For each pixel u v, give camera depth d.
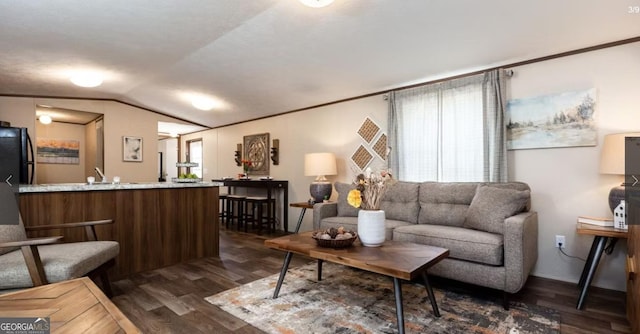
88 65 3.84
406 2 2.42
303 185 5.21
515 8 2.37
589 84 2.77
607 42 2.68
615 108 2.65
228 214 5.95
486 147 3.25
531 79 3.06
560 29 2.56
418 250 2.23
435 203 3.26
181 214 3.54
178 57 3.63
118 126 5.95
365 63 3.51
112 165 5.87
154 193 3.34
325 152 4.86
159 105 5.95
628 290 2.07
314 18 2.72
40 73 4.07
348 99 4.58
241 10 2.60
